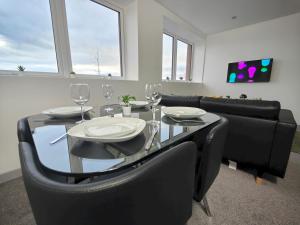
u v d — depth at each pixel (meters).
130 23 2.51
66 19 1.90
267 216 1.04
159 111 1.24
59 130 0.74
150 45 2.70
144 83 2.69
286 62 3.37
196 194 0.76
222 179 1.44
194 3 2.78
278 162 1.27
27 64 1.67
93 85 1.99
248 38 3.80
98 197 0.31
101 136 0.55
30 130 0.73
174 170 0.45
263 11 3.07
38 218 0.38
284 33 3.33
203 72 4.67
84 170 0.42
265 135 1.29
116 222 0.35
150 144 0.58
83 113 0.99
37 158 0.46
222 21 3.53
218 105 1.52
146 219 0.41
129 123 0.73
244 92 4.00
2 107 1.35
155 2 2.68
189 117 0.93
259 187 1.33
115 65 2.62
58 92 1.69
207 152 0.70
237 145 1.46
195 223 1.00
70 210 0.32
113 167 0.44
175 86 3.63
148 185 0.37
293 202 1.16
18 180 1.46
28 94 1.48
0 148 1.39
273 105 1.26
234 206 1.13
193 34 3.95
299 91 3.29
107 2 2.32
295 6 2.87
